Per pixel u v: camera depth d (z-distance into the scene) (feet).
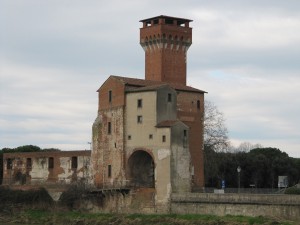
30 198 514.27
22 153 575.38
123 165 479.00
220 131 585.63
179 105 491.31
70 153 537.24
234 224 399.65
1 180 615.98
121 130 482.69
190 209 441.27
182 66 544.21
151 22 547.90
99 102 506.48
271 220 393.91
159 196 454.81
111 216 460.96
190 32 548.31
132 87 488.02
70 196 499.10
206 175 569.23
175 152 457.68
